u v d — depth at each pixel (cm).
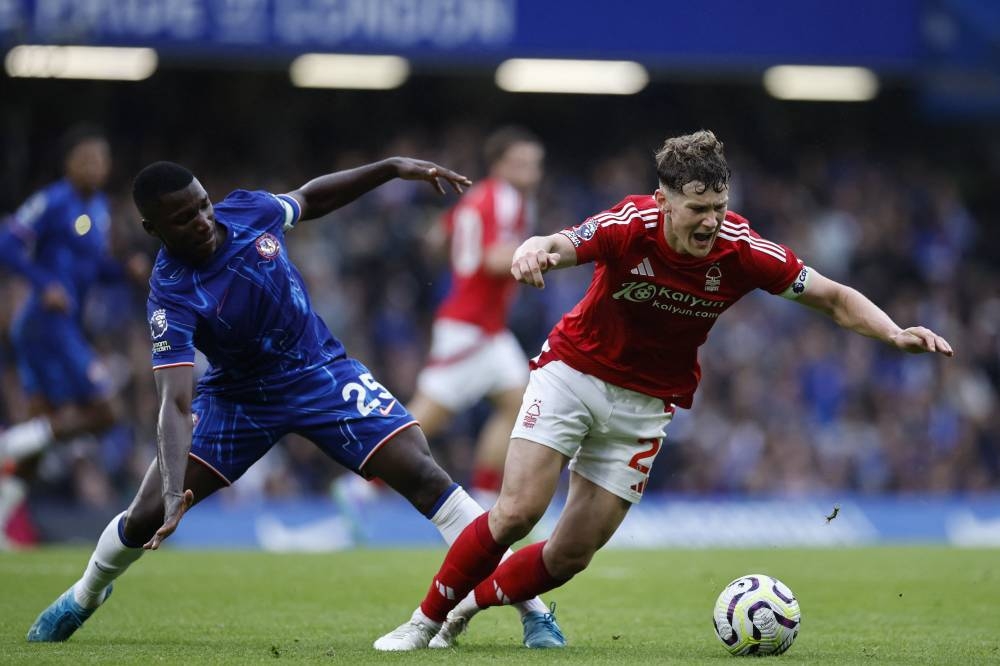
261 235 1983
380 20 5853
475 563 1859
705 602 2716
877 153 7731
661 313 1873
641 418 1923
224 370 2011
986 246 7556
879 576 3253
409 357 6041
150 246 6006
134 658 1770
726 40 6138
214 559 3616
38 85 6706
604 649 1938
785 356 6406
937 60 6269
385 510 4831
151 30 5634
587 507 1938
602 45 6031
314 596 2731
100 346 5522
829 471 6172
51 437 4009
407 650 1875
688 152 1758
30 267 3816
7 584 2812
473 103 7388
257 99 7044
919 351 1850
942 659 1833
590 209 7031
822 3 6194
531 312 6119
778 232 7138
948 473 6331
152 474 1936
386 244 6288
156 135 6881
